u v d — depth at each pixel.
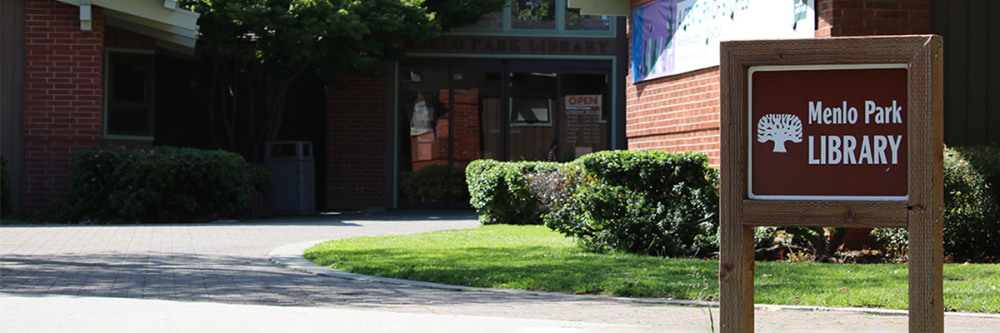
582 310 5.35
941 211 3.16
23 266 7.30
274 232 11.38
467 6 16.48
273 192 15.97
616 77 17.91
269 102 16.67
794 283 6.12
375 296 5.90
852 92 3.27
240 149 17.38
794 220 3.28
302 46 14.54
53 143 13.48
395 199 17.77
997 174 7.79
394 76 17.72
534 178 12.33
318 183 17.88
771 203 3.29
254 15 14.04
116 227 11.77
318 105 17.94
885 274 6.56
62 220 12.89
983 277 6.41
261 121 17.42
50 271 7.00
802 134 3.30
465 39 17.75
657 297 5.84
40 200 13.47
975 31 8.85
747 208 3.31
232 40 15.01
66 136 13.47
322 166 17.88
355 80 17.61
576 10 17.98
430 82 17.86
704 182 8.48
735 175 3.32
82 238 9.98
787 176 3.31
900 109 3.23
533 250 8.83
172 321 4.78
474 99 17.91
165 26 14.19
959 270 6.78
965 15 8.84
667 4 11.24
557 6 17.95
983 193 7.82
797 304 5.43
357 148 17.61
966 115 8.91
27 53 13.43
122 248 8.98
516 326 4.72
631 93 12.26
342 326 4.69
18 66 13.43
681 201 8.35
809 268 7.01
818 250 8.16
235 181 13.91
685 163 8.30
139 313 5.02
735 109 3.31
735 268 3.32
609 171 8.55
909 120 3.18
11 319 4.78
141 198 12.77
